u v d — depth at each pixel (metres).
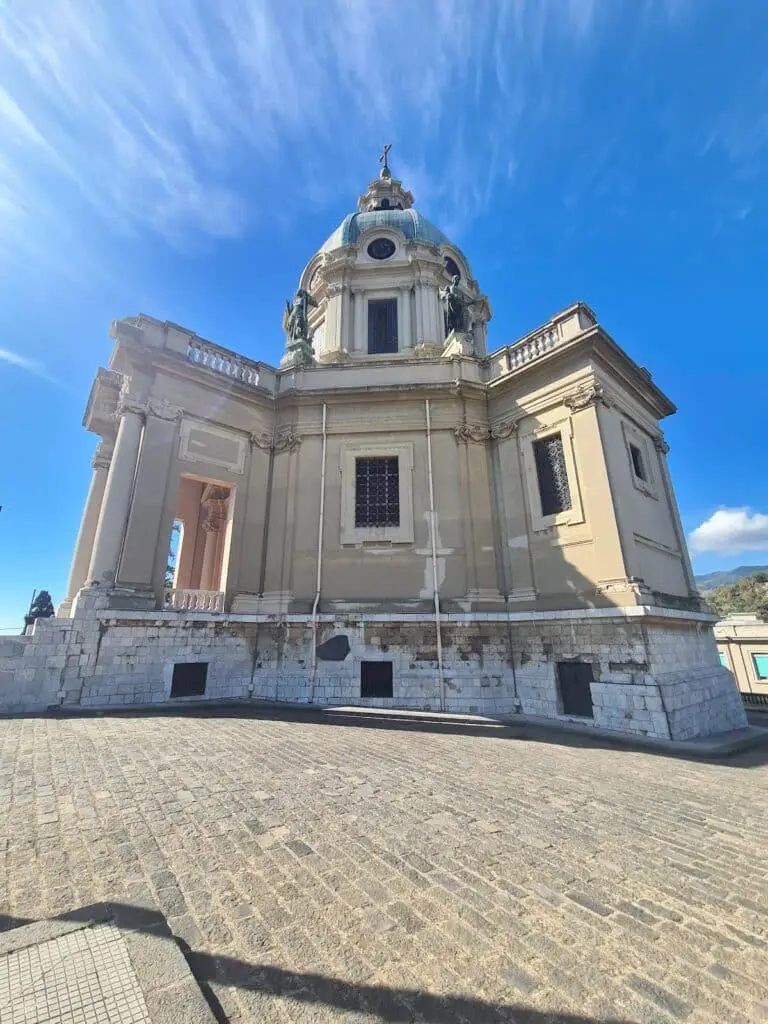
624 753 9.27
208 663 13.34
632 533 12.97
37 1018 2.31
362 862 4.20
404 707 13.12
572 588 12.93
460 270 24.83
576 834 5.04
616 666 11.62
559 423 14.09
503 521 15.02
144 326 14.38
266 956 2.93
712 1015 2.59
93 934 2.96
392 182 27.70
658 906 3.69
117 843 4.32
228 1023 2.42
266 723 10.40
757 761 9.26
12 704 10.49
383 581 14.55
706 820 5.63
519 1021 2.51
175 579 21.31
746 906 3.72
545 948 3.13
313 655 13.73
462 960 2.98
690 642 13.44
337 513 15.27
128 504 13.04
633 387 15.55
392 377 16.66
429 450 15.51
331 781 6.40
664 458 17.06
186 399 14.71
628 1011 2.61
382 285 22.41
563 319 14.48
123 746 7.65
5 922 3.11
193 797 5.55
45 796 5.37
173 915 3.29
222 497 21.61
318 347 22.83
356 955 2.98
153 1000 2.46
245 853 4.25
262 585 15.08
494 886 3.89
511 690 13.38
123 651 12.04
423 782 6.57
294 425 16.20
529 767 7.72
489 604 14.13
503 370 15.98
